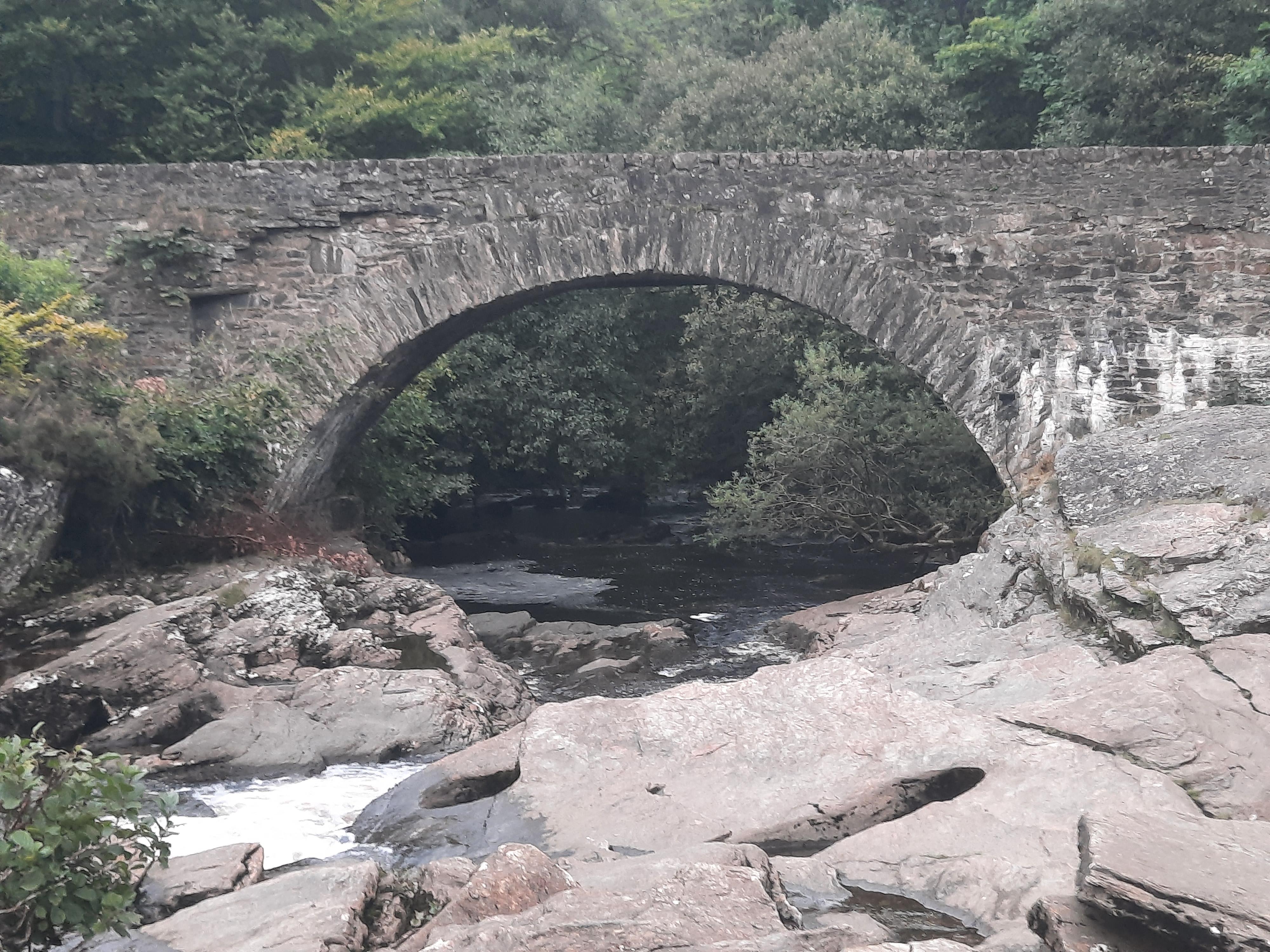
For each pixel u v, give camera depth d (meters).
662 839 5.99
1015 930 4.65
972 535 17.73
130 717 8.62
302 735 8.38
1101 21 21.22
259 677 9.57
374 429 16.39
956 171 12.67
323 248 13.39
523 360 21.53
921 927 4.96
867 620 11.70
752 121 22.55
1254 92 18.52
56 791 4.70
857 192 12.78
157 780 7.88
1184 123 20.52
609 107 24.72
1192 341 12.39
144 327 13.44
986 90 23.86
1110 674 7.29
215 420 12.66
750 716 7.23
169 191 13.44
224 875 5.41
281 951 4.43
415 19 27.73
